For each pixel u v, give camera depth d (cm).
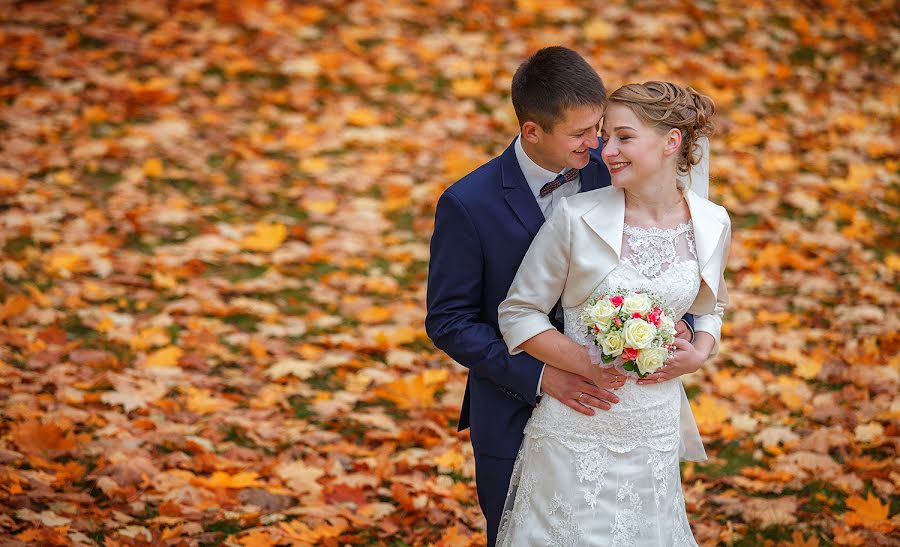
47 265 911
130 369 792
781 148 1191
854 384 816
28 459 669
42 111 1158
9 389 744
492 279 512
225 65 1281
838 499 693
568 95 468
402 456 728
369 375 816
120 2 1391
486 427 527
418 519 665
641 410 498
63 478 655
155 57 1283
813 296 946
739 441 759
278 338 859
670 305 495
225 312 877
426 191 1078
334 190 1080
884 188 1126
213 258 952
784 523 664
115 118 1165
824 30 1441
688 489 705
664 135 475
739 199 1100
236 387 790
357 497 673
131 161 1094
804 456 727
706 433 761
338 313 901
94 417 723
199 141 1139
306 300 916
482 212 504
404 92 1259
